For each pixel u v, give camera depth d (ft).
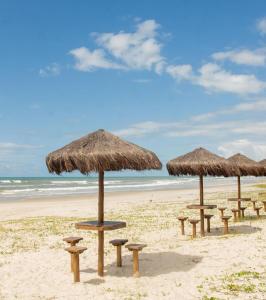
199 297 25.20
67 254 39.70
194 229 46.32
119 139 30.30
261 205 83.82
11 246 44.39
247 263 32.81
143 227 55.93
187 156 46.44
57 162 29.25
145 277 30.37
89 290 27.71
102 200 30.53
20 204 104.88
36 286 29.19
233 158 60.70
